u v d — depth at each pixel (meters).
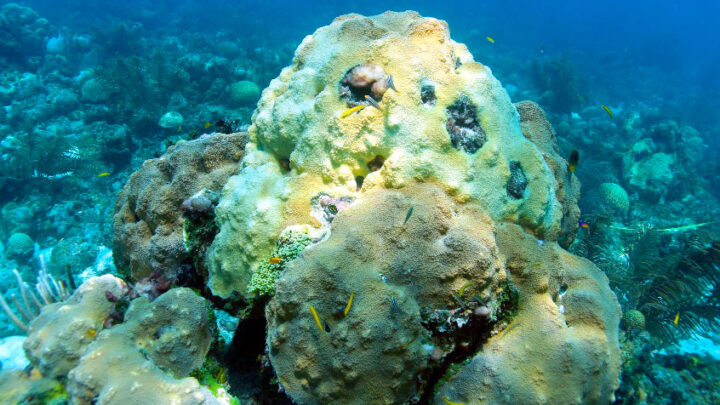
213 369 2.93
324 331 2.33
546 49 34.06
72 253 7.68
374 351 2.28
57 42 16.52
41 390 2.65
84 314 2.99
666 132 13.57
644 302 5.77
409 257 2.58
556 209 3.50
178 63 13.46
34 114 11.61
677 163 12.76
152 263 3.59
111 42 18.91
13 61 15.26
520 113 4.57
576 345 2.54
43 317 3.04
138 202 3.84
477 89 3.23
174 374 2.66
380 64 3.15
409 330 2.35
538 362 2.46
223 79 13.48
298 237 2.83
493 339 2.65
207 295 3.52
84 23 24.09
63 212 8.81
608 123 15.75
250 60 16.58
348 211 2.82
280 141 3.38
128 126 11.26
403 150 3.00
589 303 2.86
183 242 3.54
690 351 5.97
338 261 2.46
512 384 2.37
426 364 2.40
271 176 3.25
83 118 11.41
